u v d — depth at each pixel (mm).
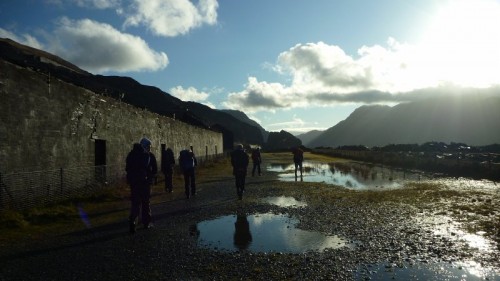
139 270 5512
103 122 15969
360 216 9516
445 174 25141
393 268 5516
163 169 15273
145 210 8352
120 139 17734
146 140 8383
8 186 9867
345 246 6723
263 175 24438
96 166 14609
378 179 21234
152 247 6762
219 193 14656
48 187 11547
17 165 10461
